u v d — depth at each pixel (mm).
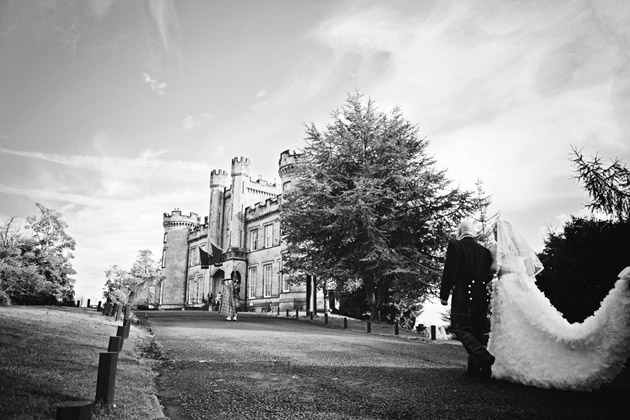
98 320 12039
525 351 4953
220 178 55906
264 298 44156
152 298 62406
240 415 3809
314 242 24453
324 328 18266
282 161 43188
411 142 24781
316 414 3807
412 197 22438
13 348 5664
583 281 8633
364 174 22750
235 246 49156
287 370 6004
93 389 4199
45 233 23234
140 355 7367
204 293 54281
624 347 4195
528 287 5125
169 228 64562
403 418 3680
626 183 8305
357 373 5777
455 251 5516
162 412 3857
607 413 3740
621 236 8180
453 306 5562
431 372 5891
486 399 4254
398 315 29750
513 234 5531
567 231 9023
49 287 22422
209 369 6086
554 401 4152
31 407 3406
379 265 21672
